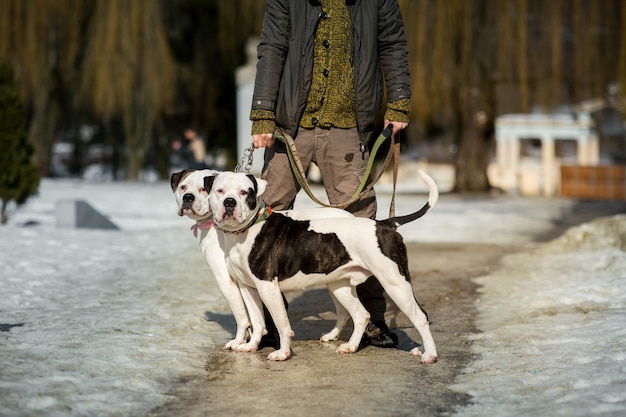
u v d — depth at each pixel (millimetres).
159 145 45594
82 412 5418
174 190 7422
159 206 26172
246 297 7301
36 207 25125
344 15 7648
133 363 6699
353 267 6902
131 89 33719
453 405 5766
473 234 19266
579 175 38594
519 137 44438
